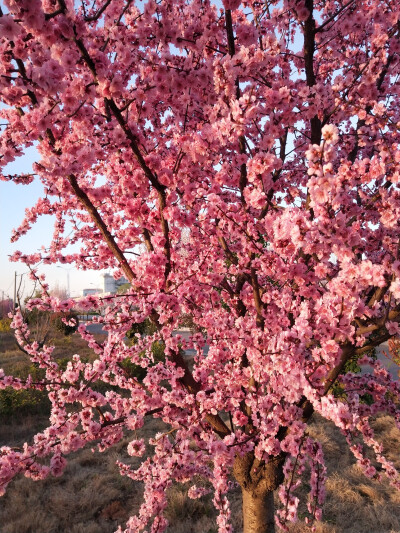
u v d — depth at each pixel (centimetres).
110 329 286
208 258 371
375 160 237
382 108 293
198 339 361
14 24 162
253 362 290
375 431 802
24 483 620
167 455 324
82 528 507
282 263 271
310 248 223
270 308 319
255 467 306
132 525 316
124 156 282
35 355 334
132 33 261
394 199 238
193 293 322
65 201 403
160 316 271
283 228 231
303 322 222
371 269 203
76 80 211
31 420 885
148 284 290
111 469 672
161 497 306
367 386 329
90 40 271
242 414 302
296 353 214
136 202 306
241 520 517
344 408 189
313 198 216
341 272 215
